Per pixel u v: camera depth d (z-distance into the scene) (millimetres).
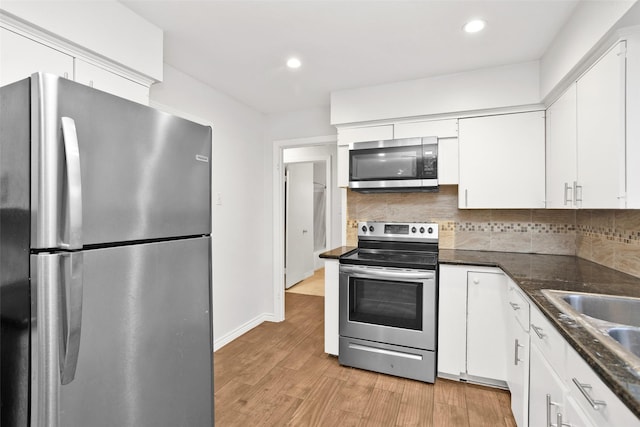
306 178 5746
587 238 2289
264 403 2080
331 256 2629
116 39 1647
